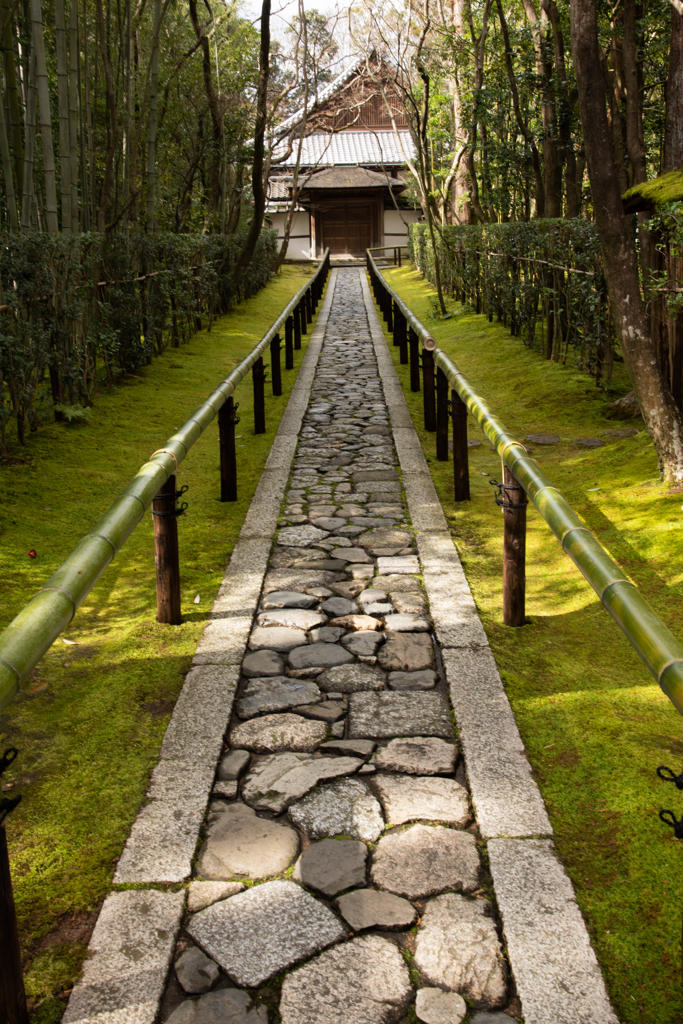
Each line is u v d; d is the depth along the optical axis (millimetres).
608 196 4473
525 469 3104
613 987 1795
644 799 2350
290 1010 1766
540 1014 1736
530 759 2598
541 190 11047
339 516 5000
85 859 2201
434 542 4520
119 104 9695
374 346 11672
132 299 8555
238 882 2129
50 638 1926
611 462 5621
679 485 4773
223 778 2561
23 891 2090
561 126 9773
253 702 2979
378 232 30359
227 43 14438
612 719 2771
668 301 4777
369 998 1791
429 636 3459
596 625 3525
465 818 2357
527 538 4586
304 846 2264
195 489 5504
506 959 1890
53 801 2428
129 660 3258
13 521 4500
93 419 6836
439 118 14695
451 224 16484
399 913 2018
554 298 8617
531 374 8453
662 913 1973
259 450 6484
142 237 8945
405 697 2998
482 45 11352
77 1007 1775
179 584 3748
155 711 2908
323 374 9688
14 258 5590
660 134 10195
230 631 3504
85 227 7680
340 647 3379
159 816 2363
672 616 3418
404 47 13516
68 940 1952
